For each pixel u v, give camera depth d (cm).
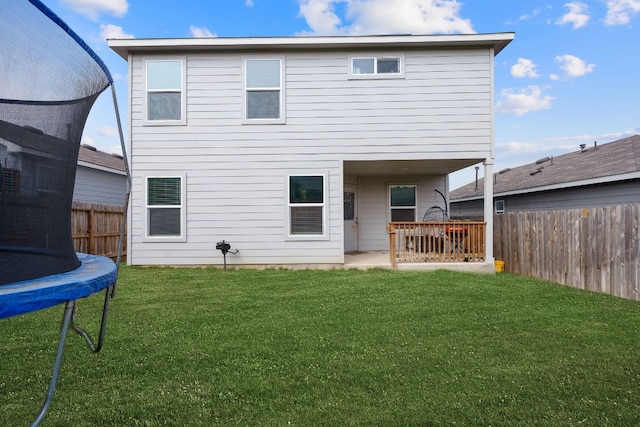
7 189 113
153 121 812
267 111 817
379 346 330
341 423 212
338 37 783
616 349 317
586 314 432
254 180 816
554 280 655
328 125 812
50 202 130
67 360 302
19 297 100
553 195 1149
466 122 798
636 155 932
